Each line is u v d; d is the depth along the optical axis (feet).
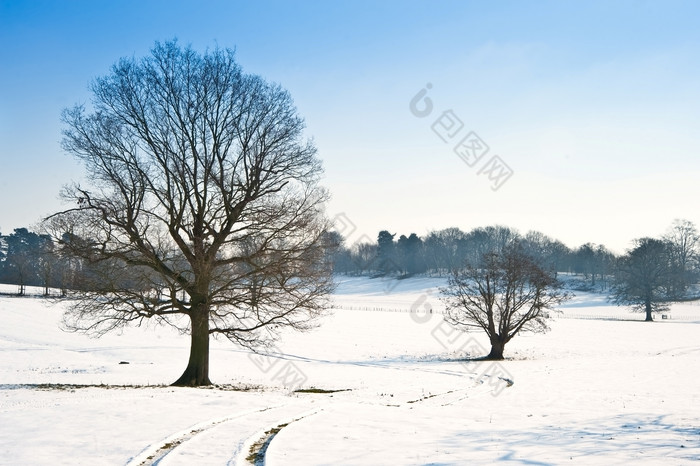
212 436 48.06
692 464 36.58
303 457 40.83
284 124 84.99
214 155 83.05
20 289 288.30
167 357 143.33
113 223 76.74
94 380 96.58
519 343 197.77
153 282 81.30
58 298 105.50
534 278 159.84
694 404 78.43
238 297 83.66
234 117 83.71
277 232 82.48
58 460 38.60
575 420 63.21
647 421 61.36
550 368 131.95
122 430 48.55
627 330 241.35
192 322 86.53
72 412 56.65
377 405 73.51
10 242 534.37
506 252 164.86
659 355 162.91
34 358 131.23
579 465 36.96
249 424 54.08
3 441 43.57
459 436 51.11
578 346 190.60
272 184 83.92
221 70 84.48
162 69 82.94
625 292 321.11
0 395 69.77
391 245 538.47
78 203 76.74
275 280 84.33
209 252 82.53
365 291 465.06
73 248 76.02
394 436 50.42
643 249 318.86
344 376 116.67
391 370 130.93
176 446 44.11
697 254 458.50
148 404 63.00
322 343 187.42
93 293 79.25
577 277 536.83
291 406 67.77
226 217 82.94
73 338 171.83
